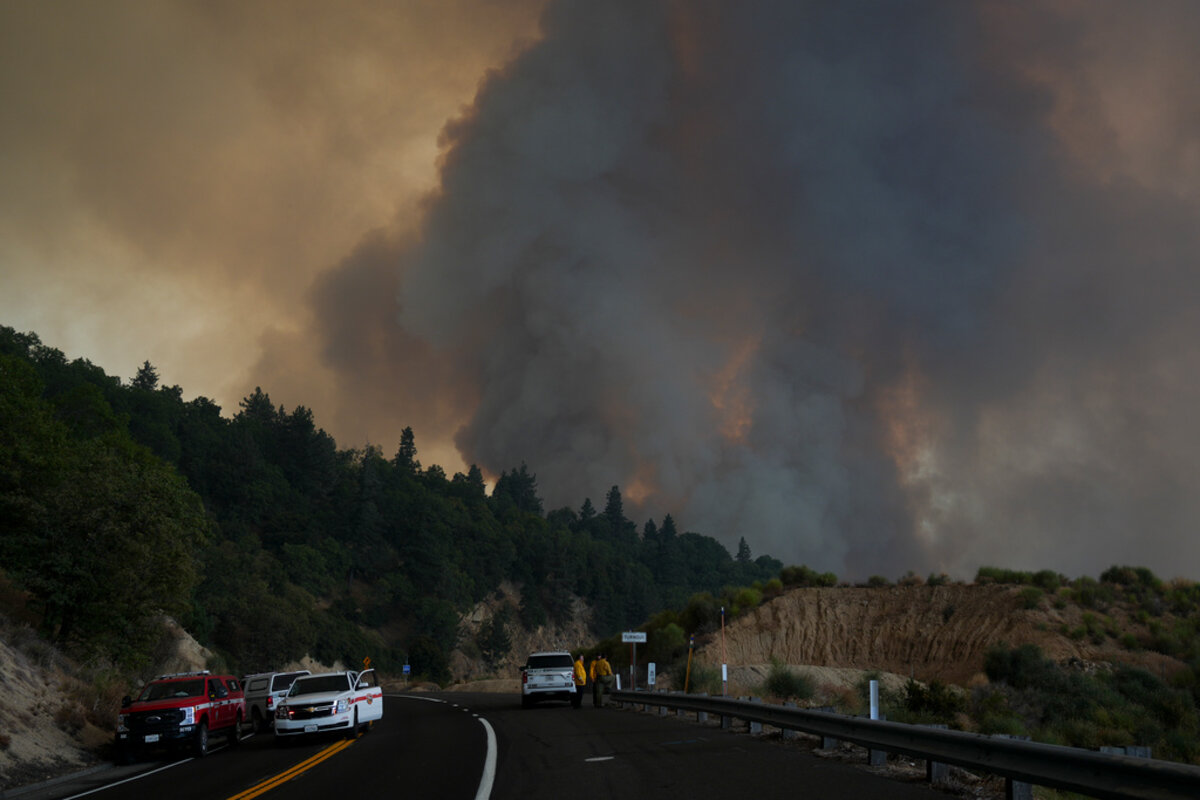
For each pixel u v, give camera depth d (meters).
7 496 31.94
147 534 32.72
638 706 31.33
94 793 15.69
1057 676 40.53
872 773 12.75
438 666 147.25
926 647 54.66
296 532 173.75
